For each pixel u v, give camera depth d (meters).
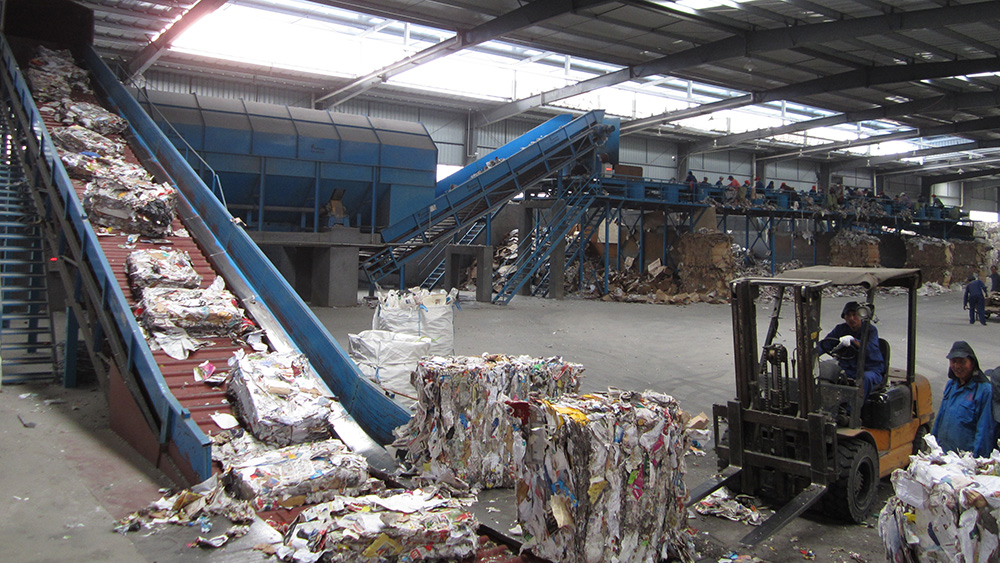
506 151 26.88
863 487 6.52
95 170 11.84
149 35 22.47
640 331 18.19
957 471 4.34
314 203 21.47
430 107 33.84
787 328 18.80
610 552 4.69
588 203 26.50
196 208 12.30
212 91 28.38
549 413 4.82
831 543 5.90
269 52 26.23
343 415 7.96
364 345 10.51
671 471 5.21
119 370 8.27
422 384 7.00
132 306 9.09
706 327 19.38
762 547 5.77
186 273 9.93
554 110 35.19
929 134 36.72
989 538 3.95
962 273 41.28
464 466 6.80
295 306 9.78
